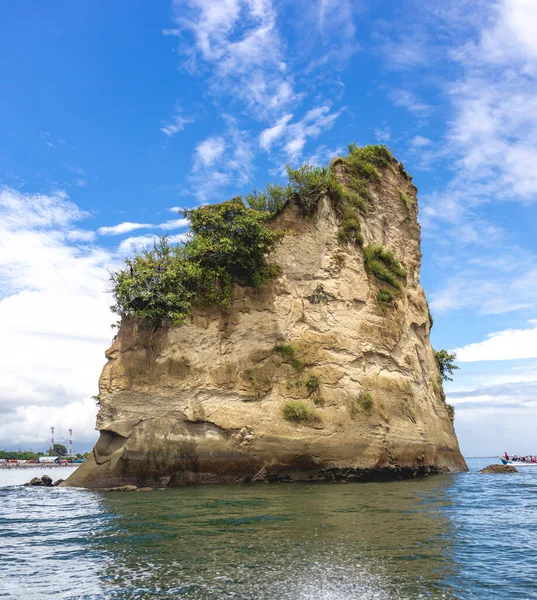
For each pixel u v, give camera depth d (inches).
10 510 588.7
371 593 282.8
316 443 912.3
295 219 1104.8
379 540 395.9
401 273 1216.8
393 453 981.2
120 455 865.5
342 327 1043.9
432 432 1141.7
